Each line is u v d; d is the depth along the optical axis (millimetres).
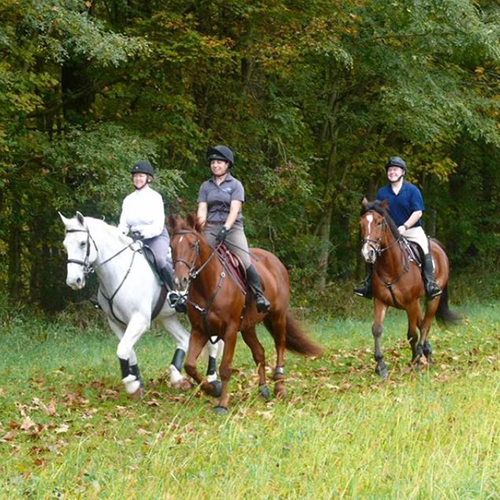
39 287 20641
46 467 7625
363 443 7965
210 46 18359
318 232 25547
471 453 7602
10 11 15453
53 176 18625
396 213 13180
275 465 7453
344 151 26375
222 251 10242
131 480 7035
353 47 22844
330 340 17141
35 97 16547
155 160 19266
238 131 21156
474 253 33125
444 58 25547
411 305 12945
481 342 16688
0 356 14477
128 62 18641
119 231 11266
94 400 10867
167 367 13414
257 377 12273
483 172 31750
